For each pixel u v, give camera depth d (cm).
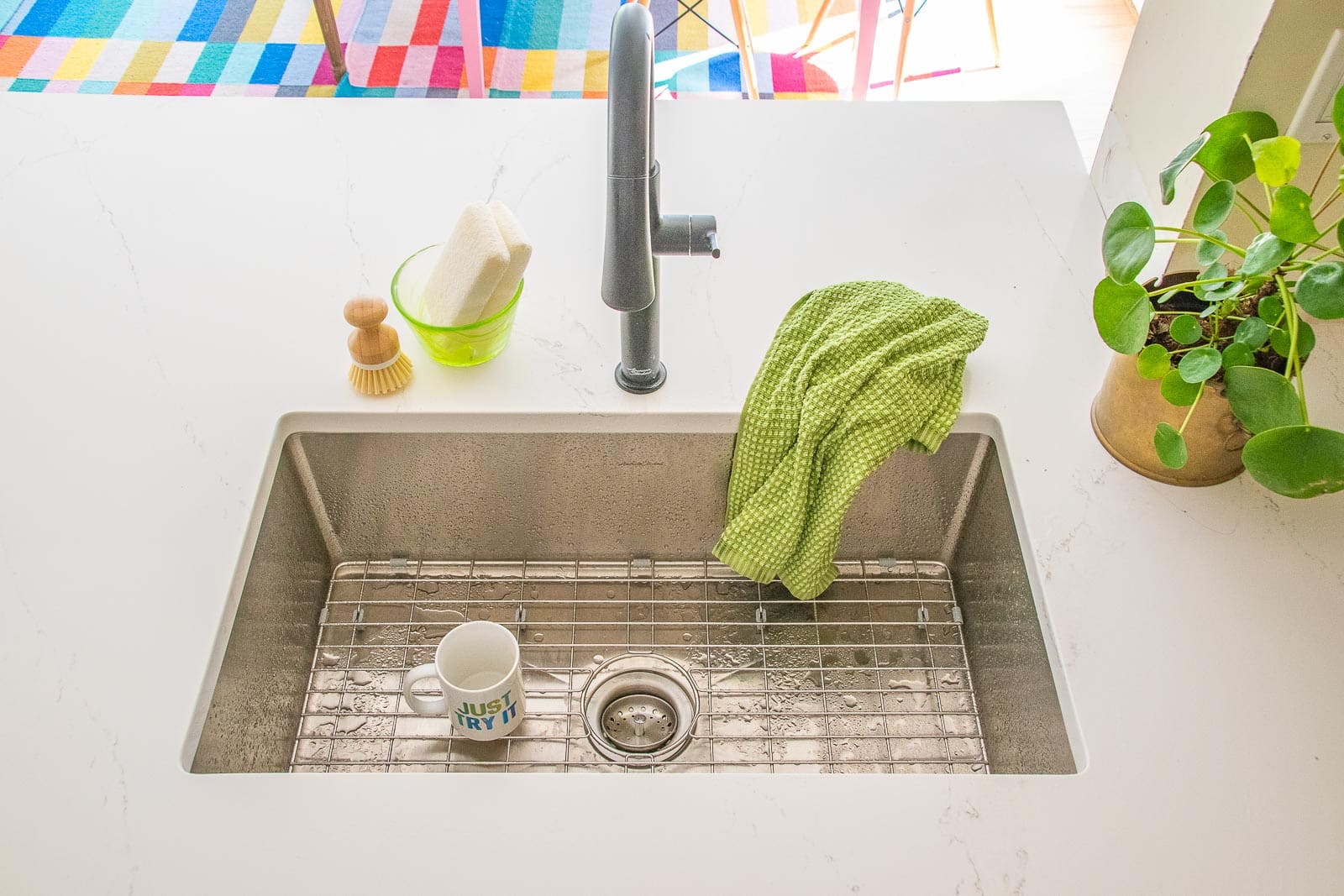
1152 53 113
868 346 104
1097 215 124
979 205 124
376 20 298
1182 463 86
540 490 113
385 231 120
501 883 77
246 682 95
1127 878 77
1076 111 277
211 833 79
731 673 109
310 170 127
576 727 105
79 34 294
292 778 82
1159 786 82
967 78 289
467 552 119
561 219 122
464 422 106
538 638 112
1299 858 78
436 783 82
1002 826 80
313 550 113
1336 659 89
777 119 134
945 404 104
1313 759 83
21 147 128
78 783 81
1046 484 100
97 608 91
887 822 80
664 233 87
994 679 104
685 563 120
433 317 104
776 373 106
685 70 288
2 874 77
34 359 108
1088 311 114
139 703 86
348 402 106
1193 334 86
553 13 302
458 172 127
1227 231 110
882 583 117
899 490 112
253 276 116
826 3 276
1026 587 97
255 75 283
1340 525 97
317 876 77
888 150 130
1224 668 88
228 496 99
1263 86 98
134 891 76
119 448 101
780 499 105
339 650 110
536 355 110
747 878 77
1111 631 91
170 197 123
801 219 122
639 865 78
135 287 114
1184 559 95
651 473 112
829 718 106
